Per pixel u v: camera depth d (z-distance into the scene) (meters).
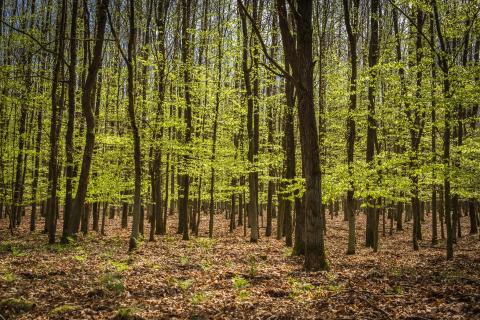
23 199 26.44
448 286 9.55
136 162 17.28
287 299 9.08
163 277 11.41
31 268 11.98
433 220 21.81
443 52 14.08
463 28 15.09
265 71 22.14
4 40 22.58
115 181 22.50
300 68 12.40
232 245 20.62
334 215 43.97
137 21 22.23
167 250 17.58
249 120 22.75
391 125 19.98
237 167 22.23
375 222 18.95
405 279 10.86
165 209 26.12
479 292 8.68
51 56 25.36
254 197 22.80
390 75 17.64
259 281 11.09
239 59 22.05
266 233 26.56
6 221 30.86
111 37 26.48
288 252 17.84
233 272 12.16
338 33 27.17
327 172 18.45
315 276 11.56
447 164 13.95
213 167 22.36
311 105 12.43
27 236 21.53
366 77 17.05
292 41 12.13
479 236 22.83
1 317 7.36
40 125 23.62
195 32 21.67
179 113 26.17
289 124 19.73
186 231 22.53
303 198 18.45
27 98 21.23
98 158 23.62
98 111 26.50
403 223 34.78
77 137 24.44
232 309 8.28
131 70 16.94
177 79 22.16
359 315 7.41
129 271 11.96
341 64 21.39
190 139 23.69
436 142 21.17
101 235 23.38
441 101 13.52
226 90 21.86
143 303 8.73
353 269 13.06
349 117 18.66
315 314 7.73
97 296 9.23
